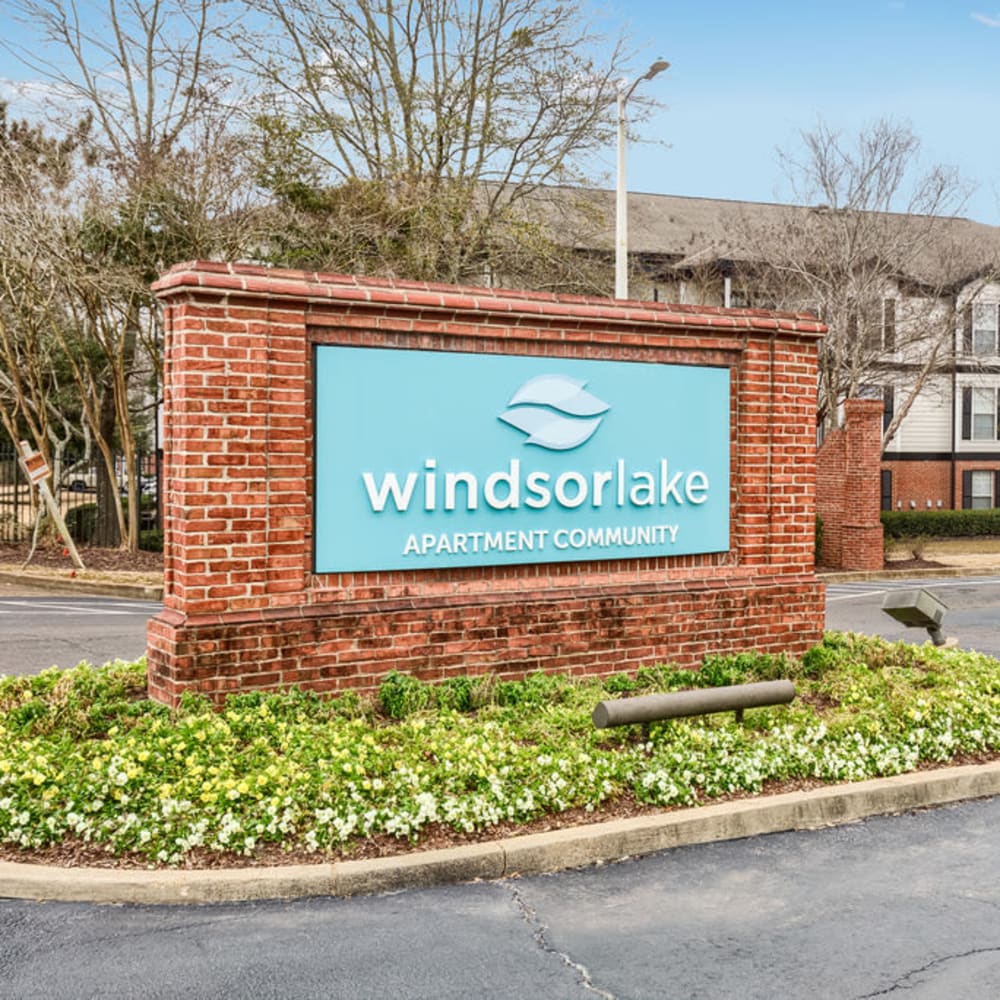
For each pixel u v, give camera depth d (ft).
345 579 26.86
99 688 25.93
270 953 15.56
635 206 125.18
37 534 75.72
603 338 30.27
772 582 32.89
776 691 24.67
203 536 24.79
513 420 29.07
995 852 20.38
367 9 80.69
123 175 68.39
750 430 32.86
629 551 31.12
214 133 71.72
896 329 100.17
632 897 17.90
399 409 27.43
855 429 81.15
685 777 21.65
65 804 18.95
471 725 23.99
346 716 24.71
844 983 14.98
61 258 65.51
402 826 18.79
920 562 85.30
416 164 80.48
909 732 24.80
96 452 84.69
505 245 81.00
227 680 24.86
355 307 26.43
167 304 25.34
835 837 21.09
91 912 16.84
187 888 17.25
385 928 16.46
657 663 30.94
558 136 82.02
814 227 89.45
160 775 19.95
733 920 17.06
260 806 18.81
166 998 14.25
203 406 24.68
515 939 16.20
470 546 28.53
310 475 26.32
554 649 29.32
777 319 32.81
